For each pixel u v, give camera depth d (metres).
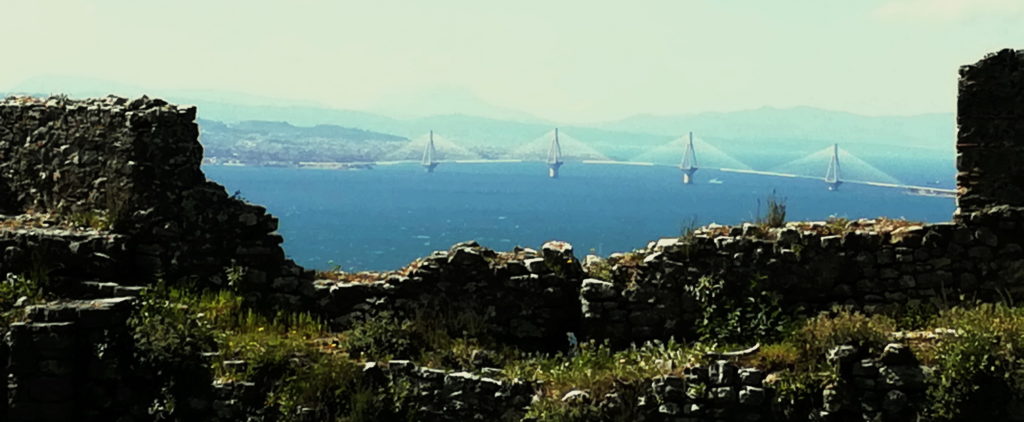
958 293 21.05
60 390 19.75
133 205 22.50
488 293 22.03
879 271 21.14
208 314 21.48
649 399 19.30
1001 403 18.41
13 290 21.19
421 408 19.91
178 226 22.58
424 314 21.89
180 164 22.67
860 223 21.72
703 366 19.28
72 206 23.47
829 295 21.17
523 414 19.55
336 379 19.95
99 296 21.20
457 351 20.80
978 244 21.05
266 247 22.81
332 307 22.47
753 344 20.53
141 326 20.33
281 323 22.05
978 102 21.27
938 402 18.47
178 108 22.83
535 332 21.91
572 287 22.03
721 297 21.19
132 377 20.12
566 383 19.75
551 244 22.38
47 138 24.06
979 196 21.30
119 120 22.84
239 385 19.89
